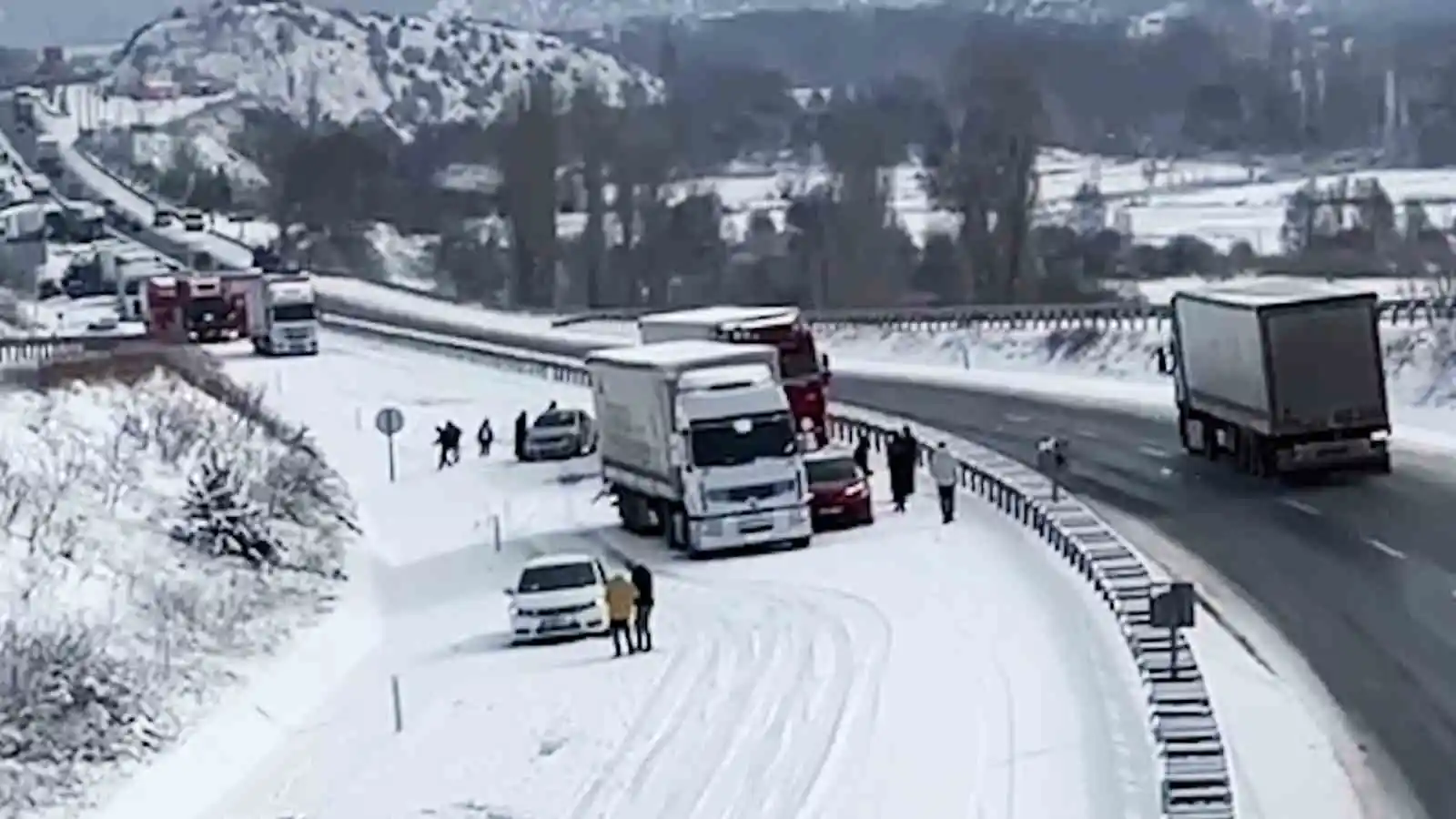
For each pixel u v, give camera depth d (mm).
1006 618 42250
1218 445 61719
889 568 50219
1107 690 35250
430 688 41688
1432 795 28750
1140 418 74375
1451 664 35969
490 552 59375
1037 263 141375
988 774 30969
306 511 59469
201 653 42531
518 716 38125
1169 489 57156
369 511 68562
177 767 36031
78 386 63812
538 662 43250
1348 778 29750
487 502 68625
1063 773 30688
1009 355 98375
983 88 143250
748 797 31000
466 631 48438
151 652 41188
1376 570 44156
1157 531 50438
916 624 42688
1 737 34906
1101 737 32344
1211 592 42750
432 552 60219
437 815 31891
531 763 34531
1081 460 63969
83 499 50344
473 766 34781
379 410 93188
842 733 34156
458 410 92500
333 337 126312
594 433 78188
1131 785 29703
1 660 37094
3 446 52844
